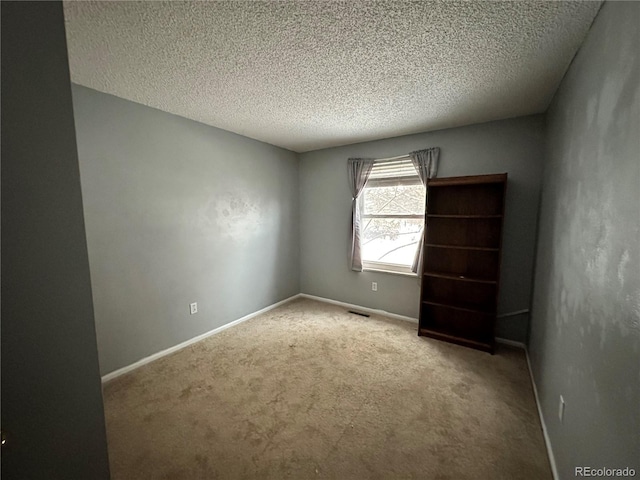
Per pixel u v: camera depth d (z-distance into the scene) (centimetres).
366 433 166
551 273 182
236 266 327
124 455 150
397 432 166
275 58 163
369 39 144
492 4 119
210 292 299
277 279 388
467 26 134
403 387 209
